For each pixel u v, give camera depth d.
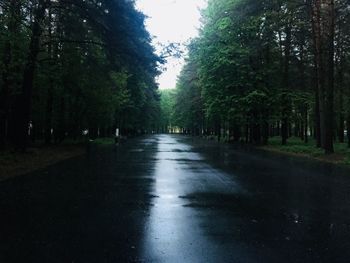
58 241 6.94
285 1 31.39
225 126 72.88
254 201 10.80
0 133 26.75
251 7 34.06
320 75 32.47
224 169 19.06
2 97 26.77
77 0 23.33
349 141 36.91
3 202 10.35
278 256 6.20
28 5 20.98
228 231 7.69
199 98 77.88
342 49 35.94
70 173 16.83
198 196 11.54
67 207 9.80
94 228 7.83
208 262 5.90
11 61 21.16
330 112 27.45
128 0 23.73
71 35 25.50
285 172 17.94
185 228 7.89
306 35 38.78
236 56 44.50
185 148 39.28
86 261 5.94
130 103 67.25
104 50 24.53
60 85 33.16
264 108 43.44
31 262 5.89
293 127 84.00
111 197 11.22
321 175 16.86
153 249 6.52
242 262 5.91
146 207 9.89
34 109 35.84
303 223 8.38
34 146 32.00
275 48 44.22
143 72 24.92
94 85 34.62
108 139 58.59
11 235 7.30
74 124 41.50
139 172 17.44
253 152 33.00
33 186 13.09
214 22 47.69
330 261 6.00
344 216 9.05
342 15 29.77
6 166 18.38
